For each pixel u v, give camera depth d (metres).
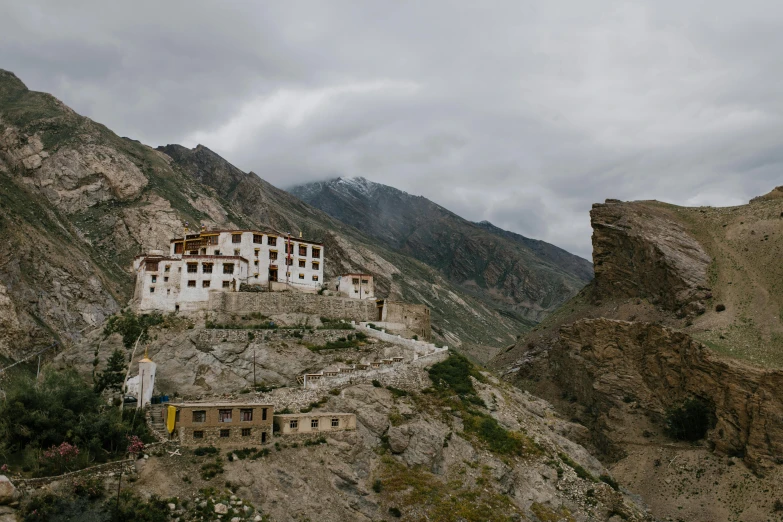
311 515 74.62
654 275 165.62
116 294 186.12
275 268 125.00
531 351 185.38
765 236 163.25
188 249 127.38
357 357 107.00
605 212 186.75
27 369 131.00
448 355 113.69
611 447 133.62
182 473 73.25
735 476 114.50
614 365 147.00
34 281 160.75
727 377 123.81
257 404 81.56
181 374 98.81
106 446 73.75
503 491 87.19
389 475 83.25
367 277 135.38
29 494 63.34
